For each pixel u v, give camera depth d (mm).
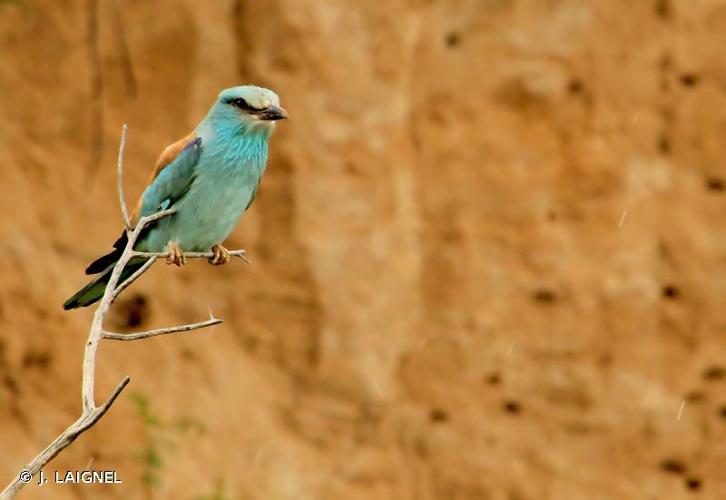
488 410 14930
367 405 14766
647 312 14992
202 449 14023
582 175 15125
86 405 4988
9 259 13547
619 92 15188
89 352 5121
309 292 14734
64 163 14414
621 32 15234
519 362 14992
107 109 14594
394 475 14734
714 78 15188
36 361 13359
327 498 14438
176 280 14719
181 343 14508
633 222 15055
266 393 14664
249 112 8547
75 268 14047
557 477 14773
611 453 14844
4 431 13000
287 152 14766
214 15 14750
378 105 15047
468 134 15227
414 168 15250
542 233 15094
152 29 14680
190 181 8586
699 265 14992
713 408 14891
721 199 15094
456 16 15367
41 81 14500
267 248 14781
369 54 15070
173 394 14195
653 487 14781
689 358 14945
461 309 15070
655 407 14867
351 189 14883
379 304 14891
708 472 14812
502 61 15289
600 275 15016
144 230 8820
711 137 15133
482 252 15109
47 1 14570
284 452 14422
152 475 13320
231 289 14766
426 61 15320
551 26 15281
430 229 15203
